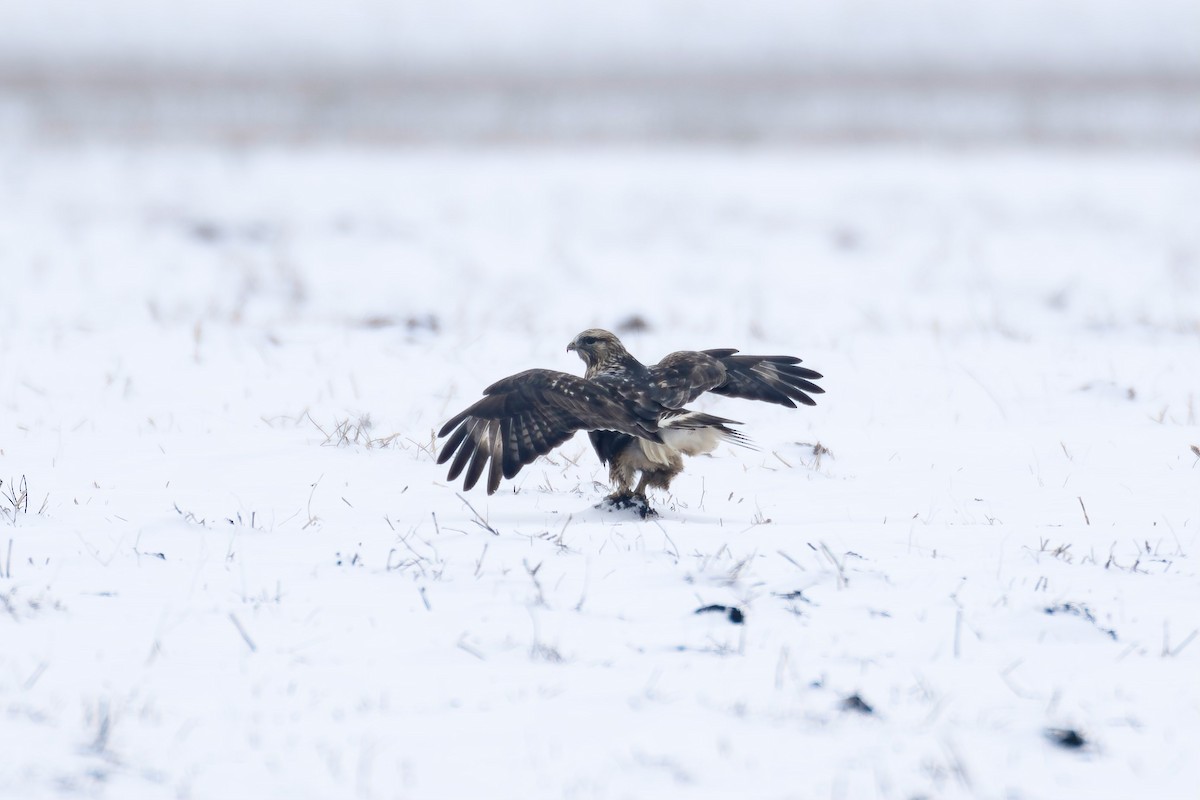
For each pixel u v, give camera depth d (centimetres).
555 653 845
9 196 4456
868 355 2125
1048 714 776
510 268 3294
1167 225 4125
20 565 1005
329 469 1367
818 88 10844
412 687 794
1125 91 10288
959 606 940
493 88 10181
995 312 2552
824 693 798
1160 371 1984
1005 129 7444
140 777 673
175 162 5594
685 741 731
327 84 9650
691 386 1156
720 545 1074
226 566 1016
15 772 669
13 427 1555
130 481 1311
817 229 4047
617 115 8250
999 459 1473
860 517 1226
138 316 2467
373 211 4309
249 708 759
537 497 1275
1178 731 758
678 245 3722
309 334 2233
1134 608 944
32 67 11744
